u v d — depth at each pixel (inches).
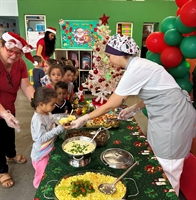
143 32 208.1
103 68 89.0
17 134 122.8
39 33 195.8
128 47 54.0
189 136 59.0
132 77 54.1
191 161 71.4
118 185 42.2
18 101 184.1
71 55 200.8
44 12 190.2
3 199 75.9
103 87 90.7
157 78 55.4
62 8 189.5
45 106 59.6
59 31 195.0
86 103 93.5
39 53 155.3
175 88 57.2
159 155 59.4
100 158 53.3
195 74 78.4
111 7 190.5
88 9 189.9
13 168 93.3
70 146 56.0
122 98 55.7
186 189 72.9
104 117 75.2
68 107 84.9
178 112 56.0
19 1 187.3
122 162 51.0
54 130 57.8
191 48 72.5
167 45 82.5
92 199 38.2
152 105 58.7
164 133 57.1
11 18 259.4
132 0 197.9
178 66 83.7
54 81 91.4
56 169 48.8
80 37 194.4
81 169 49.0
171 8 192.5
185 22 68.6
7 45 60.9
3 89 71.6
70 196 38.5
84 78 202.4
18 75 74.4
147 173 47.8
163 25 84.1
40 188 42.3
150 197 40.6
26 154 103.6
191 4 66.0
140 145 60.2
